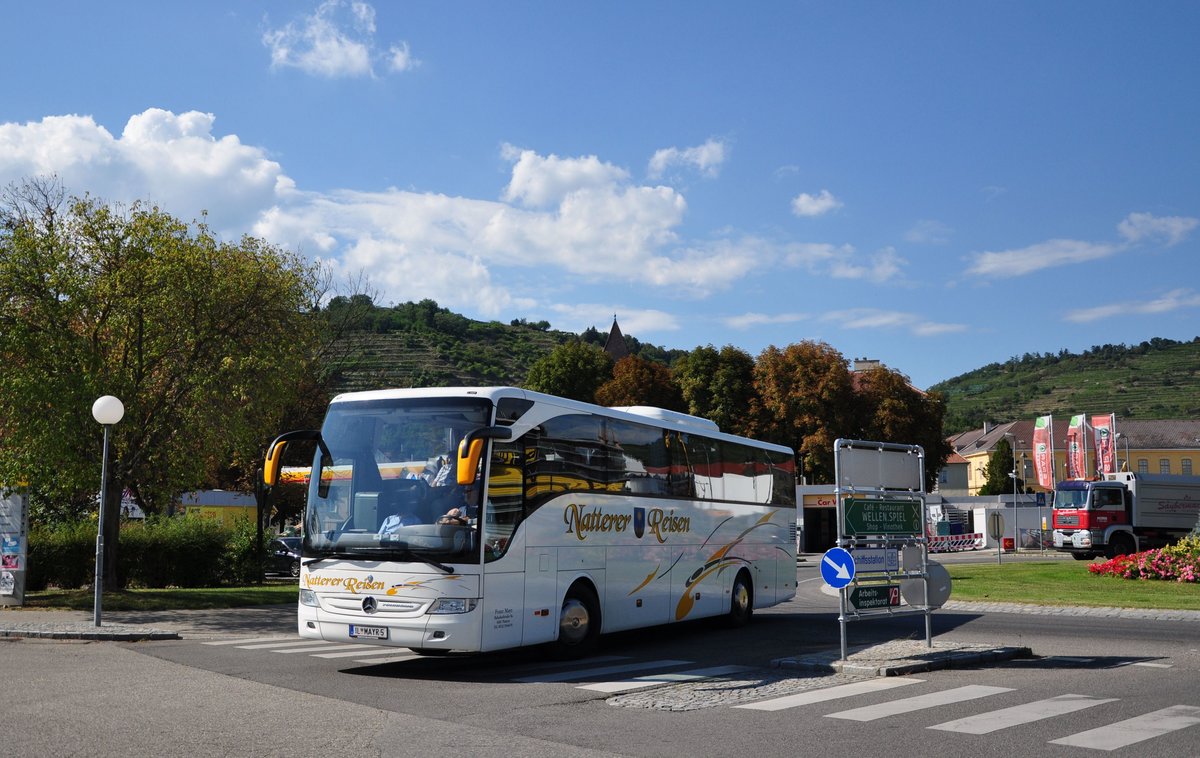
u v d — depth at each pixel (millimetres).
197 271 24156
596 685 11562
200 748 7750
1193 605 22547
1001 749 7977
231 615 22359
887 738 8430
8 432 22297
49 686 11172
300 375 26625
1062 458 112000
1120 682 11688
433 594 12203
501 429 12086
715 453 18875
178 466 24188
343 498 13023
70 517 32438
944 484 127250
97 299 23875
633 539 15898
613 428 15727
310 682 11820
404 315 139750
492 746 8023
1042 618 20484
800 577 39062
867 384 64312
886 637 16969
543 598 13555
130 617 21109
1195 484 48125
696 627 19391
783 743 8227
